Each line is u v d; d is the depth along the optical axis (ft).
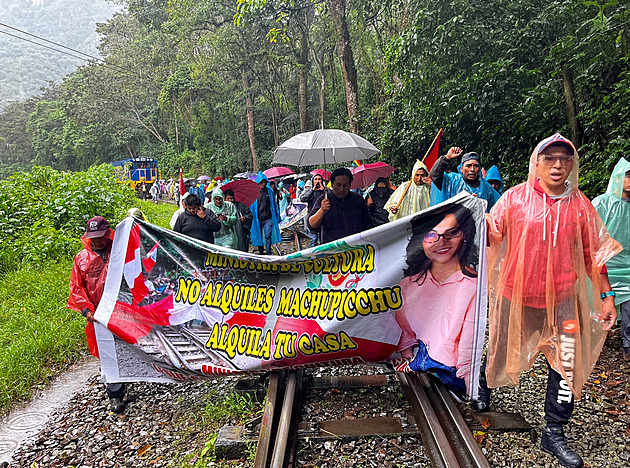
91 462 11.64
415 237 11.62
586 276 9.74
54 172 42.60
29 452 12.43
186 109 138.41
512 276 10.10
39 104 223.51
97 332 14.08
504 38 28.22
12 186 37.70
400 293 11.80
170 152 162.81
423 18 30.76
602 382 13.62
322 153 22.39
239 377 15.25
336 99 85.51
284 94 106.52
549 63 25.98
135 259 14.35
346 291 12.33
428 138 36.14
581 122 23.71
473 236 10.96
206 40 95.45
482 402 11.93
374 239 11.96
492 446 10.53
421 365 11.57
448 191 16.40
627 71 21.17
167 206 87.97
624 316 14.92
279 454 9.87
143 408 14.15
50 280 27.09
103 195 40.16
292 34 90.33
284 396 12.14
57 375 17.84
